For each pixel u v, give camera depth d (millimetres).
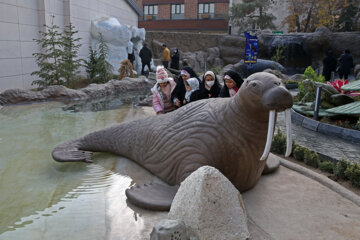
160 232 2439
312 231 2959
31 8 12336
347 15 26547
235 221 2621
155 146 4012
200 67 25750
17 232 2875
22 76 11984
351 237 2877
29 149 5156
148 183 3893
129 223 3004
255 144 3342
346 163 4383
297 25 28125
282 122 7895
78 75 14016
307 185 3971
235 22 30250
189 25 38438
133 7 23734
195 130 3549
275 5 29594
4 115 7723
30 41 12367
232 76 4875
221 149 3363
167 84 5777
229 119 3391
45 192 3678
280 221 3111
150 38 27641
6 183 3914
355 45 22250
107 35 16969
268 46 24875
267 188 3854
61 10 14406
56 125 6727
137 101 10227
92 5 17234
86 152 4582
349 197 3654
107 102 9961
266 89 3062
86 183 3914
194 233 2535
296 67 24516
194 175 2709
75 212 3227
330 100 8242
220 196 2617
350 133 6258
